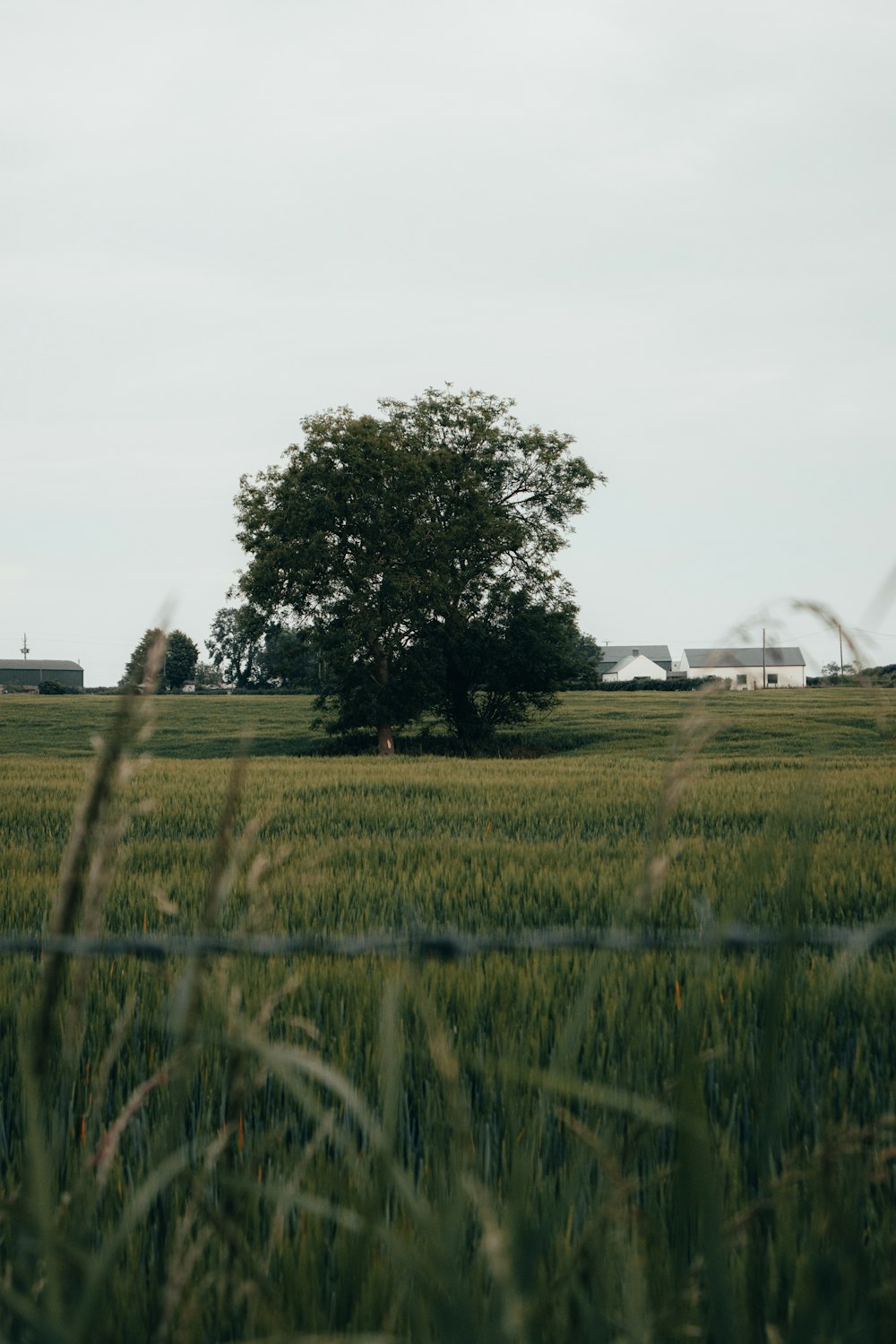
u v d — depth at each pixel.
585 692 110.69
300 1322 2.56
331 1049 4.82
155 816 17.69
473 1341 1.42
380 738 56.59
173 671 159.25
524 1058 4.62
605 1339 1.82
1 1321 2.20
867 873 10.11
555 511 59.28
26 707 91.56
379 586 53.38
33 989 5.94
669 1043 4.80
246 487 54.84
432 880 10.53
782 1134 3.77
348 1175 3.27
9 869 11.66
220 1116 4.02
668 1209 3.03
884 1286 1.78
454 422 59.75
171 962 6.54
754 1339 2.43
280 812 18.72
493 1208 3.03
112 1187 3.36
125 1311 2.61
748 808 17.77
